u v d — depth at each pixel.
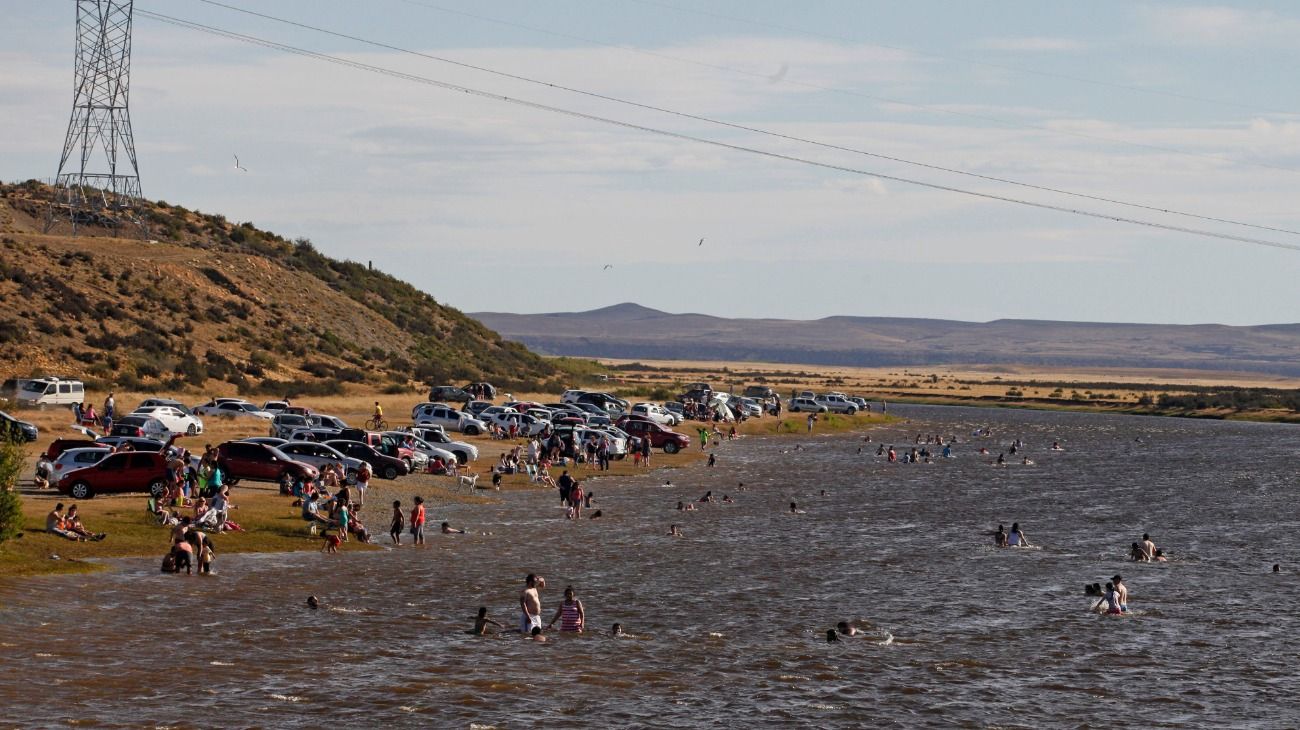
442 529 52.47
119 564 41.34
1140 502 69.19
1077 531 57.19
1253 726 28.00
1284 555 50.72
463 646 33.06
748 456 97.81
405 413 109.75
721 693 29.48
